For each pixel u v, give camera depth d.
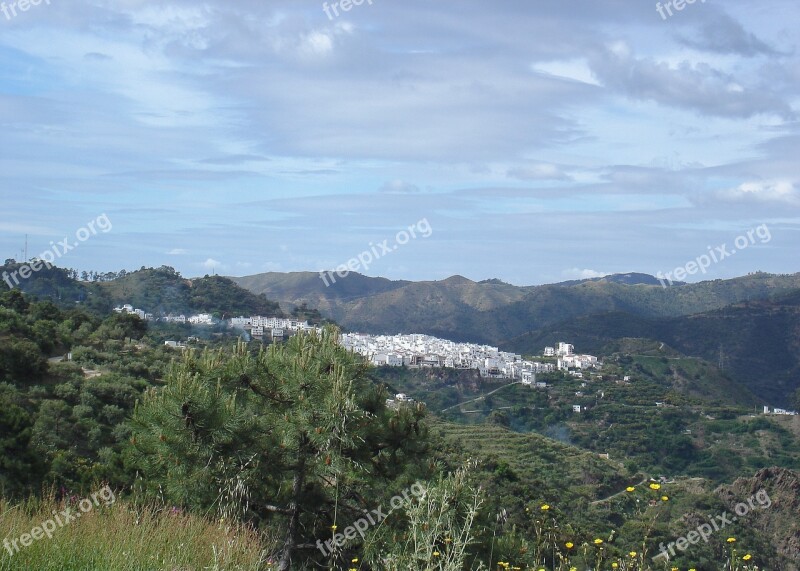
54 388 23.16
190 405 7.57
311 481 8.31
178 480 7.55
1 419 9.59
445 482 6.99
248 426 7.84
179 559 5.78
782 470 25.53
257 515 8.21
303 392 8.01
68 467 10.23
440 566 5.77
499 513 7.67
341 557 7.71
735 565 8.14
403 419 8.66
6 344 24.75
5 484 8.65
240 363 8.42
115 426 20.23
